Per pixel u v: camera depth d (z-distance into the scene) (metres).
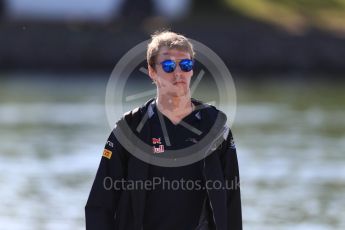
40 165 62.56
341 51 165.88
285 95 124.19
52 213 46.56
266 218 45.72
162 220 21.06
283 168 62.25
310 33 169.12
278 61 166.12
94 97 115.50
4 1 173.50
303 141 77.19
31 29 163.75
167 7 179.25
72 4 175.50
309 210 48.06
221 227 20.84
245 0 187.38
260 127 87.12
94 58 163.62
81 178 57.34
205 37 166.25
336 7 189.62
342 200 50.31
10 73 158.50
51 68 163.62
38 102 108.75
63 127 85.31
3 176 57.62
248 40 166.25
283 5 186.62
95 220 21.08
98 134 80.19
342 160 66.19
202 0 182.88
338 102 115.69
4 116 94.44
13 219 44.81
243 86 139.75
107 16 176.38
